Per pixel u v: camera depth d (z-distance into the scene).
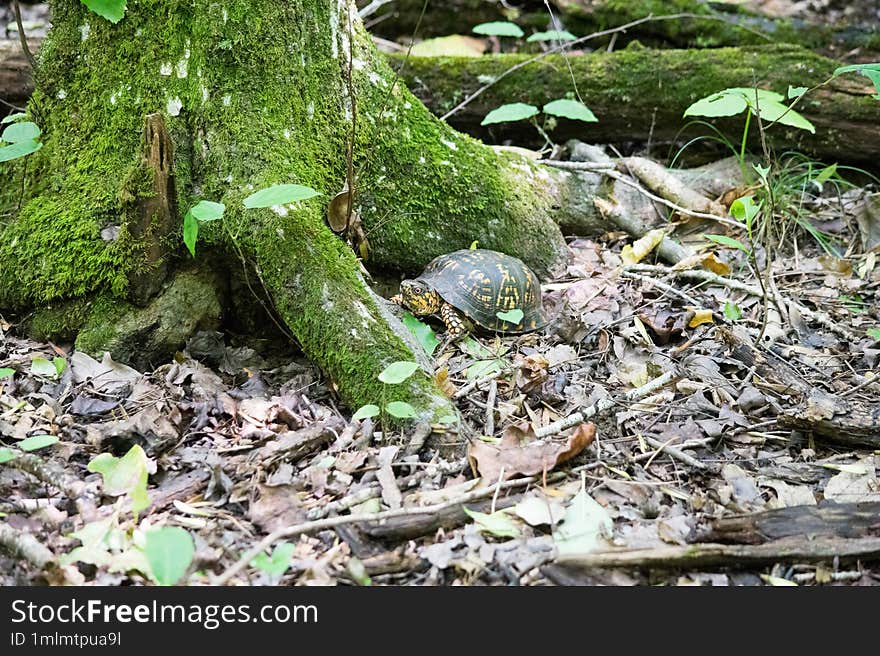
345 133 3.87
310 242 3.42
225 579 2.36
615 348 3.75
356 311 3.33
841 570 2.55
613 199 4.80
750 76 5.15
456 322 3.87
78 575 2.47
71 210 3.66
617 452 3.05
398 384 3.16
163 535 2.16
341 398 3.30
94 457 2.98
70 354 3.62
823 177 4.75
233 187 3.52
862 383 3.50
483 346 3.85
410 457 2.96
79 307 3.62
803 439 3.15
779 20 6.09
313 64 3.75
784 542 2.57
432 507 2.66
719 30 6.09
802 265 4.59
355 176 3.92
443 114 5.41
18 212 3.84
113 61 3.63
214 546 2.59
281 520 2.68
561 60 5.31
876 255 4.64
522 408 3.30
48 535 2.63
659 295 4.24
